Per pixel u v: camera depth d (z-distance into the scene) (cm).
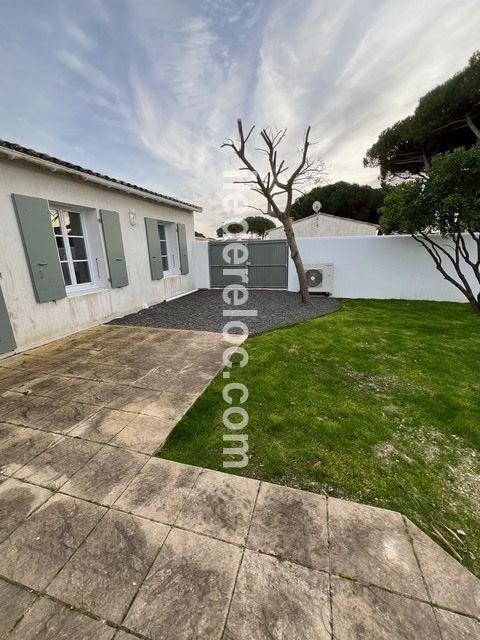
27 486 177
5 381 317
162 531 148
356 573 129
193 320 593
